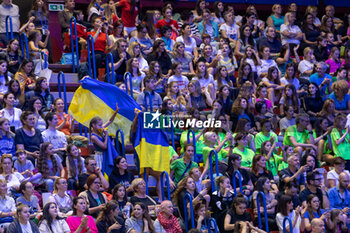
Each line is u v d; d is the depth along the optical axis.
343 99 15.35
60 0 16.92
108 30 16.75
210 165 11.70
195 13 18.98
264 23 19.30
